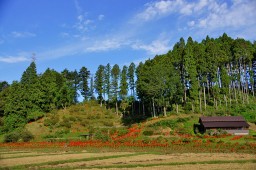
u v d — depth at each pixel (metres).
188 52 90.06
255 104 87.94
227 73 96.00
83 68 120.12
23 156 39.81
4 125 85.75
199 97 90.69
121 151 44.25
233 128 65.31
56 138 67.62
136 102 111.06
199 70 90.25
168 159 33.50
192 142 50.09
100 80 109.00
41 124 87.19
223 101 92.38
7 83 147.12
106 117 96.06
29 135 68.00
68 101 107.88
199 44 96.12
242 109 81.56
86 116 95.56
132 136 64.56
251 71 98.12
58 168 28.17
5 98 101.06
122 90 104.94
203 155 36.75
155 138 57.91
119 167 28.22
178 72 95.31
